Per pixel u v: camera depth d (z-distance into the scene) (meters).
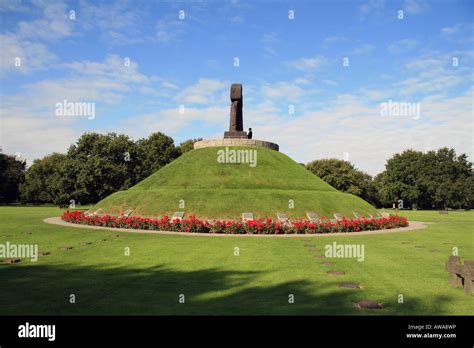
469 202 121.12
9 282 14.44
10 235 29.14
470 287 13.15
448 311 11.38
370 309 11.47
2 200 115.38
